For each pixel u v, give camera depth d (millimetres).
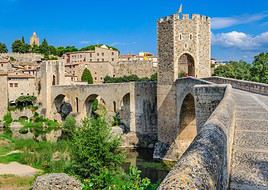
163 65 73875
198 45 72312
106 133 40531
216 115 14984
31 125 121250
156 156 72750
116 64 161250
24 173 52125
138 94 90562
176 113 70125
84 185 19031
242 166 13180
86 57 197625
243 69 101125
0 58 175875
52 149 63844
